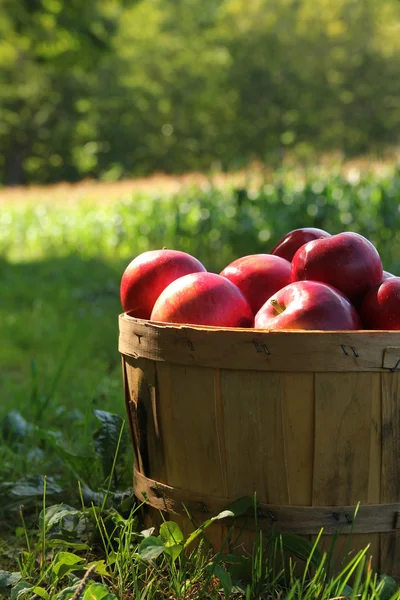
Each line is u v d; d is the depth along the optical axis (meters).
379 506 1.91
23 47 24.05
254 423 1.90
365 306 2.06
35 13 19.89
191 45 53.53
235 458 1.94
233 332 1.88
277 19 53.31
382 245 9.47
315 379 1.85
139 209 13.73
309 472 1.90
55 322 6.23
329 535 1.91
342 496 1.90
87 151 53.59
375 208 9.84
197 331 1.92
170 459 2.07
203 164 53.16
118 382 3.88
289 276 2.27
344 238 2.12
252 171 13.35
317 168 12.45
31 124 52.97
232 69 52.53
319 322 1.93
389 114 52.16
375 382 1.86
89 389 3.74
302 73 52.12
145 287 2.24
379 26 53.09
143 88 52.34
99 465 2.64
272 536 1.92
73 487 2.66
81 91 51.78
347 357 1.83
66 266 11.05
